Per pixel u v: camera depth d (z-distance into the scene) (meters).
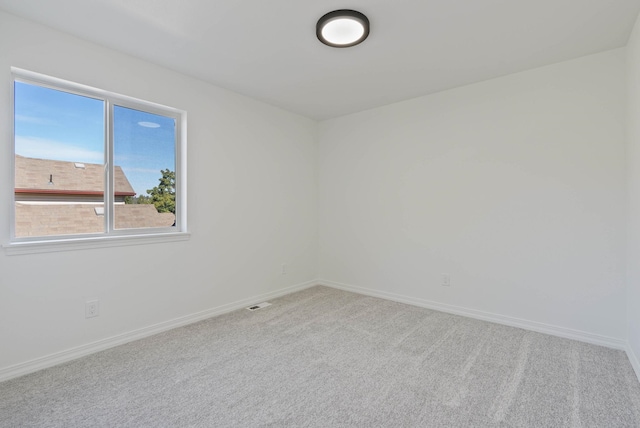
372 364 2.17
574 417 1.62
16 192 2.09
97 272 2.37
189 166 2.96
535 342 2.53
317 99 3.56
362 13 1.98
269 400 1.76
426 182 3.43
